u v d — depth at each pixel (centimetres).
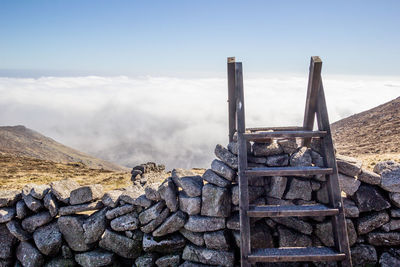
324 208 259
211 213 302
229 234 307
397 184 287
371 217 293
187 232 314
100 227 326
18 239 340
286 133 273
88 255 323
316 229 297
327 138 273
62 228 333
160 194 316
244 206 259
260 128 332
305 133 274
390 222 292
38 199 338
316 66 280
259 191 315
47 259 333
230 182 308
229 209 306
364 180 299
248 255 252
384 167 303
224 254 298
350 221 293
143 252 322
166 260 312
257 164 318
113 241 324
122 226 323
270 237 302
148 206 321
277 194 309
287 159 314
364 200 294
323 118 280
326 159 271
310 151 312
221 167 305
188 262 310
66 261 330
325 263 290
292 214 255
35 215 336
